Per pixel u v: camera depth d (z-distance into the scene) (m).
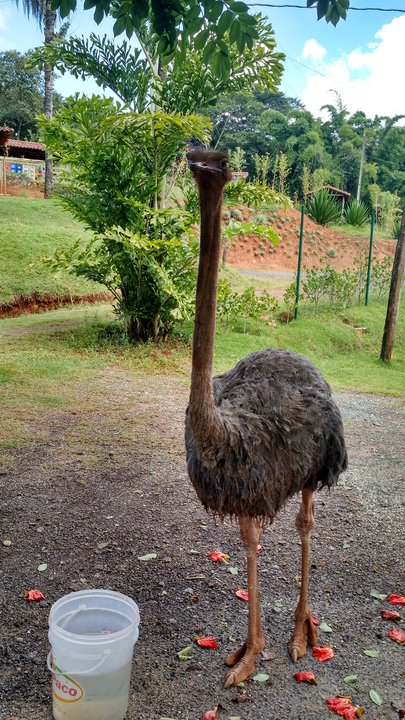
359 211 37.28
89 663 2.69
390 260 19.19
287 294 15.04
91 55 10.56
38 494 5.25
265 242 31.80
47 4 21.39
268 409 3.13
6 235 17.16
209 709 2.97
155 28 4.52
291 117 55.59
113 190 10.45
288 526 4.93
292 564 4.34
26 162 33.56
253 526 3.15
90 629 3.04
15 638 3.45
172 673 3.21
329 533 4.84
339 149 56.44
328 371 11.55
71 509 5.01
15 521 4.77
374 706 3.04
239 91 10.94
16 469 5.73
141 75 10.64
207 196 2.68
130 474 5.75
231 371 3.60
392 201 43.12
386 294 18.92
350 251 33.75
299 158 51.69
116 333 11.73
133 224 10.26
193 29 4.65
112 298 16.94
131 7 4.59
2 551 4.34
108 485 5.49
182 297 10.47
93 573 4.12
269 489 3.03
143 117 9.43
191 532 4.73
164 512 5.03
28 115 49.91
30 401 7.73
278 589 4.01
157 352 10.87
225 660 3.29
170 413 7.66
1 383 8.40
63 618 2.96
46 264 10.72
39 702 2.99
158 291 10.82
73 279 16.66
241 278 20.62
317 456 3.29
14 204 22.25
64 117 10.30
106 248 10.95
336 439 3.36
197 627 3.60
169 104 10.90
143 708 2.97
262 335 13.00
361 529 4.94
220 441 2.87
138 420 7.28
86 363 9.82
